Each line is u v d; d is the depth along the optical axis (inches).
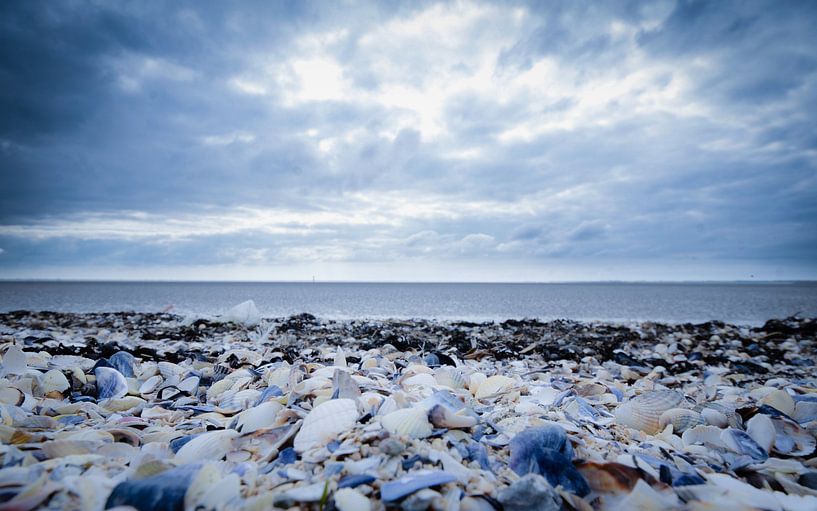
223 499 6.8
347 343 32.9
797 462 9.3
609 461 8.3
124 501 6.7
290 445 9.3
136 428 10.8
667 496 7.5
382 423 9.0
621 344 36.4
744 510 6.9
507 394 13.5
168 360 21.3
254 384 14.8
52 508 6.4
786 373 24.6
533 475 7.4
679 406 12.3
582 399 13.3
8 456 7.8
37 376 14.0
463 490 7.3
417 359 21.1
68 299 119.1
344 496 6.7
